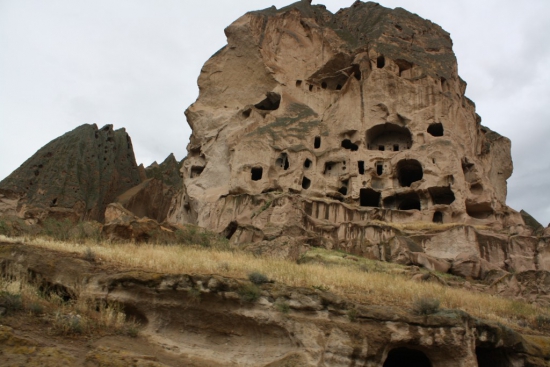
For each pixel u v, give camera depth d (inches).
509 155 2023.9
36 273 520.4
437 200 1535.4
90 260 553.3
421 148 1555.1
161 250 708.7
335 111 1753.2
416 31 1985.7
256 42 1946.4
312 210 1315.2
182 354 451.8
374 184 1579.7
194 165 1846.7
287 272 616.7
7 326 398.0
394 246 1082.1
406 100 1674.5
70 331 423.2
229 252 821.2
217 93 1966.0
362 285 633.0
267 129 1692.9
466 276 1032.8
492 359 520.1
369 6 2266.2
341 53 1898.4
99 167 2373.3
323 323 457.7
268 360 453.4
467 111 1803.6
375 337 452.1
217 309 476.1
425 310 494.9
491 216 1505.9
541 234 1226.6
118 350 404.2
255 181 1569.9
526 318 648.4
